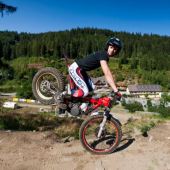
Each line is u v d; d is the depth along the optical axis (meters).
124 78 150.38
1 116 13.02
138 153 5.53
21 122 11.47
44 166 5.10
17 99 58.12
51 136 6.85
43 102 5.24
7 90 95.56
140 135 6.58
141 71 167.25
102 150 5.48
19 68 143.12
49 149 5.88
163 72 162.88
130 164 5.08
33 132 7.12
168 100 37.09
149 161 5.19
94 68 5.00
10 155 5.54
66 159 5.35
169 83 141.50
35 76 5.27
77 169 4.98
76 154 5.55
